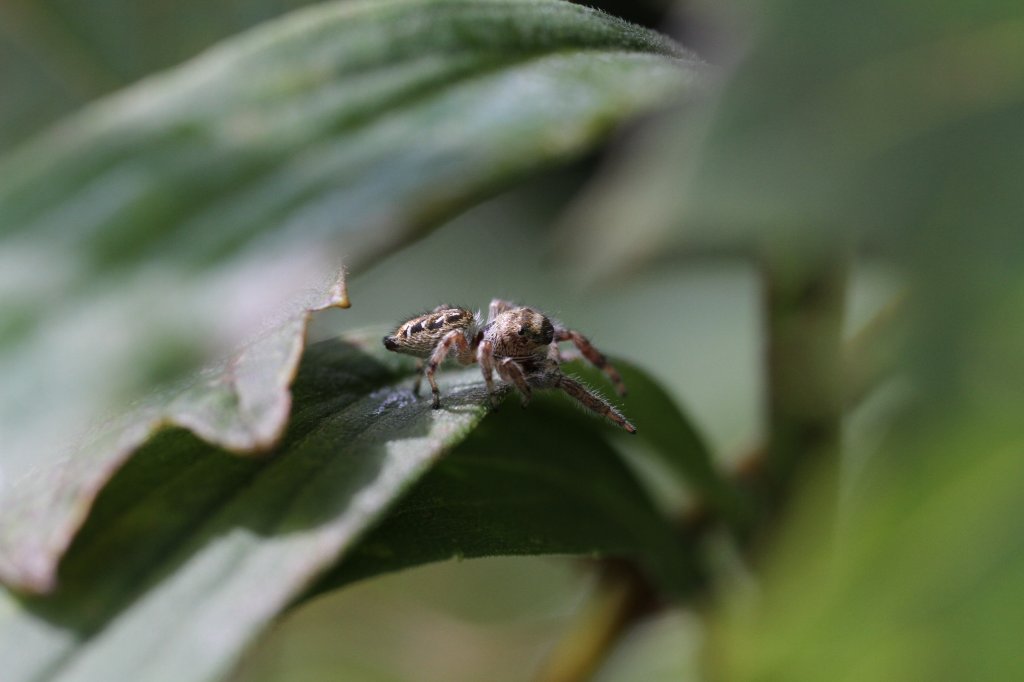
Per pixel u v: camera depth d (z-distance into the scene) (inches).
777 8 2.5
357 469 3.7
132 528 3.7
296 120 3.8
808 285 4.0
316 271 3.7
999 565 2.4
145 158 3.8
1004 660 2.3
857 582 2.5
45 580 3.6
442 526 3.8
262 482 3.7
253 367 3.7
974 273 2.3
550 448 4.0
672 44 3.5
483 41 3.8
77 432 3.7
